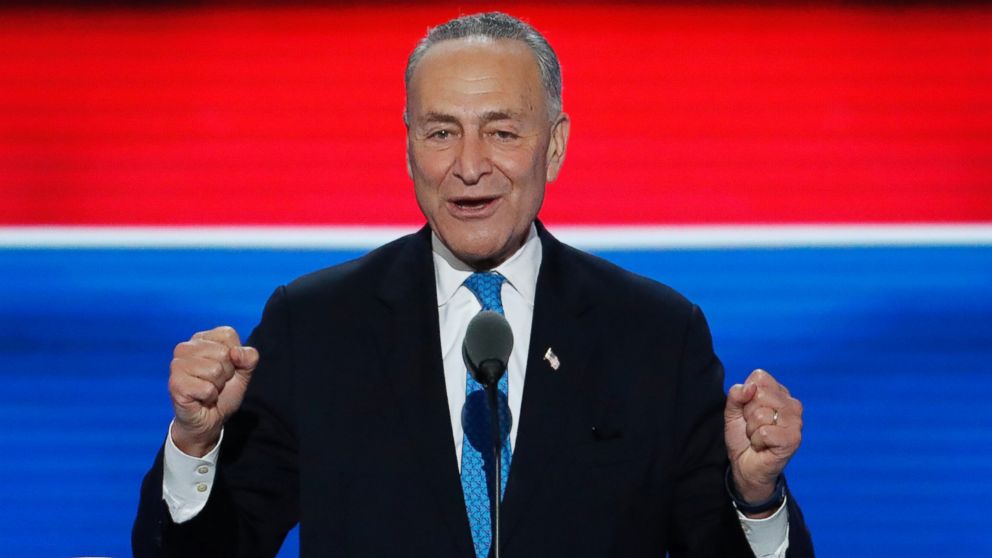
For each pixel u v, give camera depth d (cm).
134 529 799
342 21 1741
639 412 823
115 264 1688
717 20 1731
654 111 1719
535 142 804
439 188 795
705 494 831
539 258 877
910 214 1698
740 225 1695
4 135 1716
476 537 788
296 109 1727
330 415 820
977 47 1723
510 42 807
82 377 1658
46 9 1736
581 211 1702
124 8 1738
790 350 1670
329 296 864
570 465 798
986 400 1656
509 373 834
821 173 1708
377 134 1722
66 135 1717
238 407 771
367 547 785
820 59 1727
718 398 847
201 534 779
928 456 1642
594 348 838
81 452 1641
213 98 1727
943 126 1712
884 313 1675
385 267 878
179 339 1673
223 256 1691
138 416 1653
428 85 792
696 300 1681
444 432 799
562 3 1736
